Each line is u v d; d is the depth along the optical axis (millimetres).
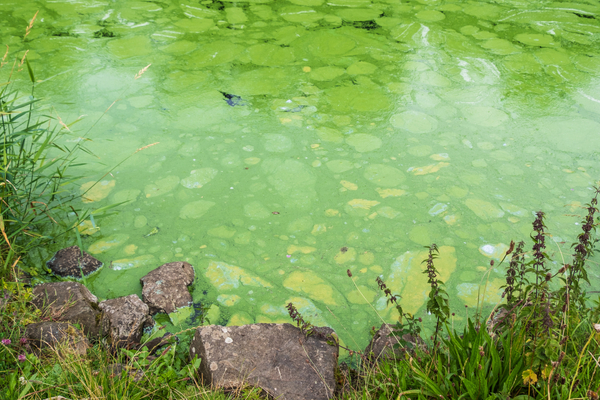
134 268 2646
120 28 5199
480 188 3242
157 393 1833
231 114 3953
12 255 2441
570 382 1651
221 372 1918
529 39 5180
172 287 2455
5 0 5645
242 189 3225
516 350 1750
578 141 3697
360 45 5000
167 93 4180
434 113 4023
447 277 2611
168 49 4832
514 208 3074
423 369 1886
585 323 1957
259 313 2418
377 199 3152
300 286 2568
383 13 5727
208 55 4750
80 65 4492
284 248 2795
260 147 3607
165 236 2857
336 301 2490
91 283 2555
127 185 3221
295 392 1884
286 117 3930
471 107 4098
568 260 2689
